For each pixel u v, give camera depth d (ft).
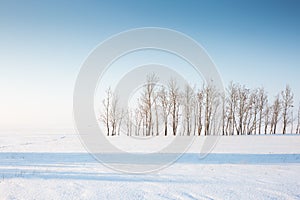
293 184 22.81
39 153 47.37
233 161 37.83
